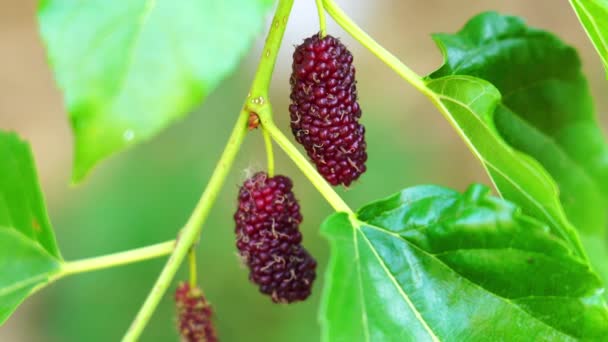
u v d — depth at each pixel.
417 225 0.25
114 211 0.61
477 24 0.29
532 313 0.25
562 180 0.31
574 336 0.25
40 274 0.26
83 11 0.21
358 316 0.24
